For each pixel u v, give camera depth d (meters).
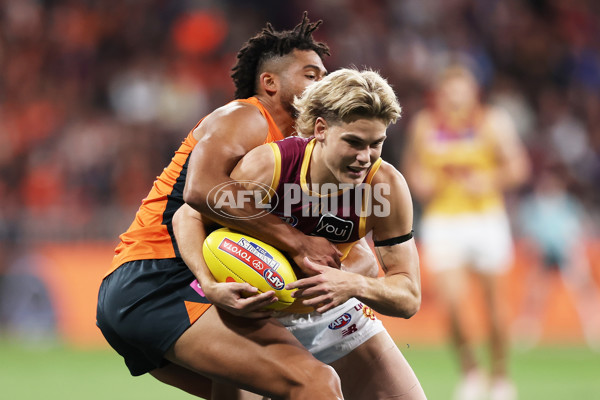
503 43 56.09
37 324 41.28
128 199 45.47
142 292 13.02
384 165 12.84
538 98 53.91
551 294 41.97
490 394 26.28
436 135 27.80
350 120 11.66
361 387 14.26
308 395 11.83
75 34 53.69
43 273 41.44
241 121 12.98
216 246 12.32
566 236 41.53
